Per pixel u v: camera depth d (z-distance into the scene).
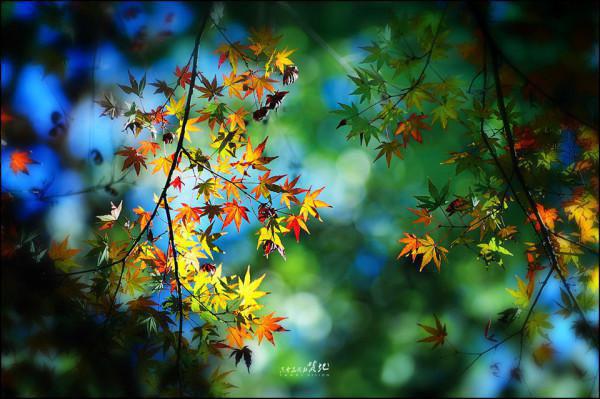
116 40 3.52
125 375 2.93
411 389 4.72
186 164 2.92
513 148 2.91
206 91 2.88
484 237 2.99
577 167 2.99
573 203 3.00
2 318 2.88
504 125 2.91
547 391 3.15
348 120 2.90
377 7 4.34
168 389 2.92
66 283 2.90
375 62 2.97
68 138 3.30
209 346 2.90
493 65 2.93
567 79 3.02
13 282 2.88
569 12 3.08
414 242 2.94
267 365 4.48
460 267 4.85
